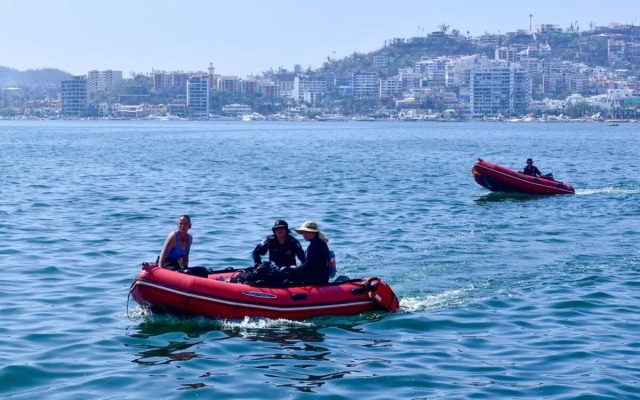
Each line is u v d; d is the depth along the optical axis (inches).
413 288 690.2
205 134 5241.1
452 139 4534.9
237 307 583.5
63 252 845.2
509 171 1451.8
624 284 709.9
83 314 603.8
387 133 5743.1
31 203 1278.3
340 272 747.4
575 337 557.6
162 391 455.2
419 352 526.6
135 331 565.0
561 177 1966.0
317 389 460.1
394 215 1177.4
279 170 2047.2
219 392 454.0
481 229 1031.0
